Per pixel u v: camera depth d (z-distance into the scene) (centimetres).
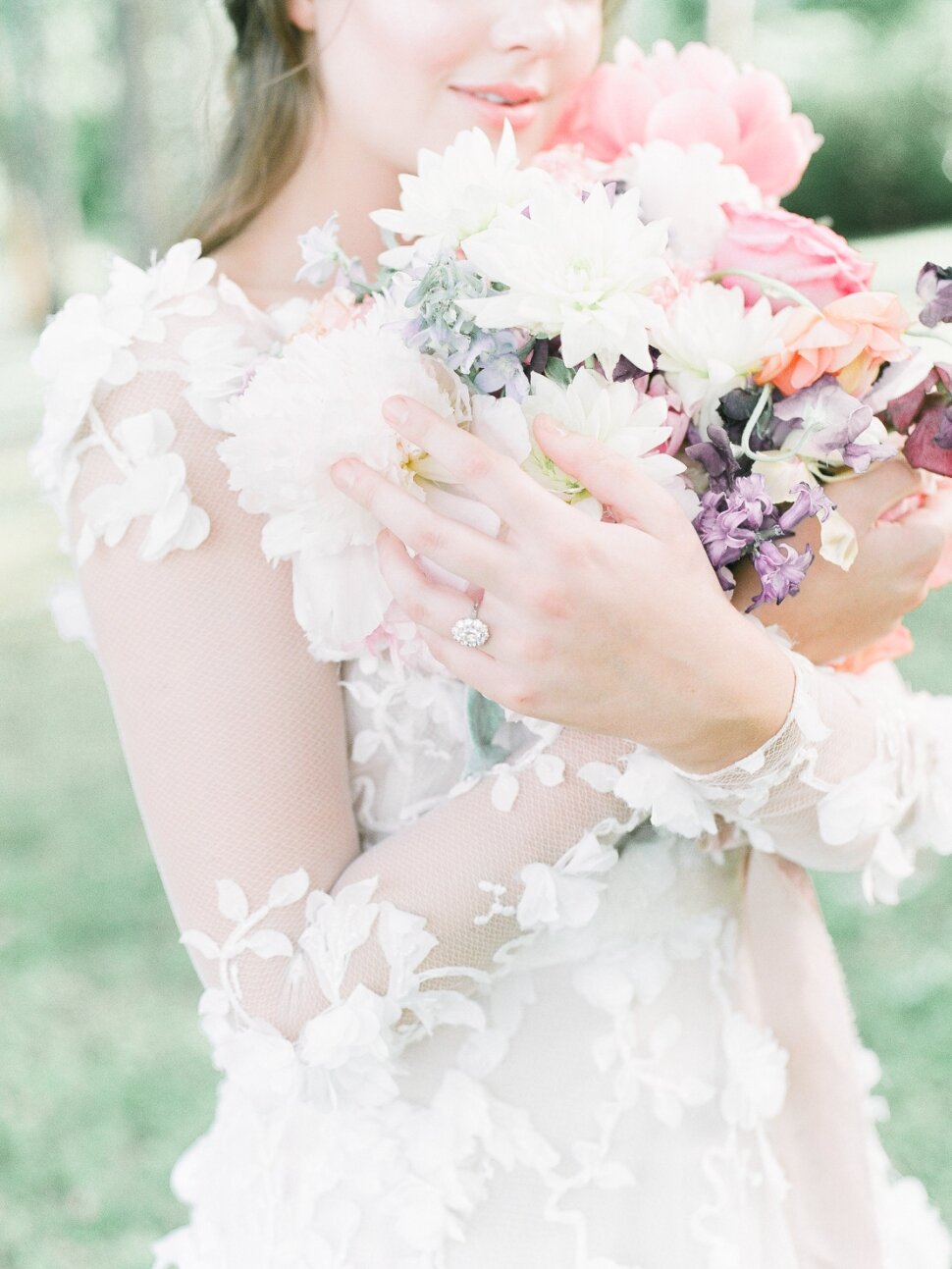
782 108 137
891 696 122
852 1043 135
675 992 120
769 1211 126
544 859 105
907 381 104
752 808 105
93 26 1989
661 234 93
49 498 116
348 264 109
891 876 125
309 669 108
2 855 443
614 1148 116
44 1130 307
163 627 105
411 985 103
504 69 124
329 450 91
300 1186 113
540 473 95
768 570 98
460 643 94
